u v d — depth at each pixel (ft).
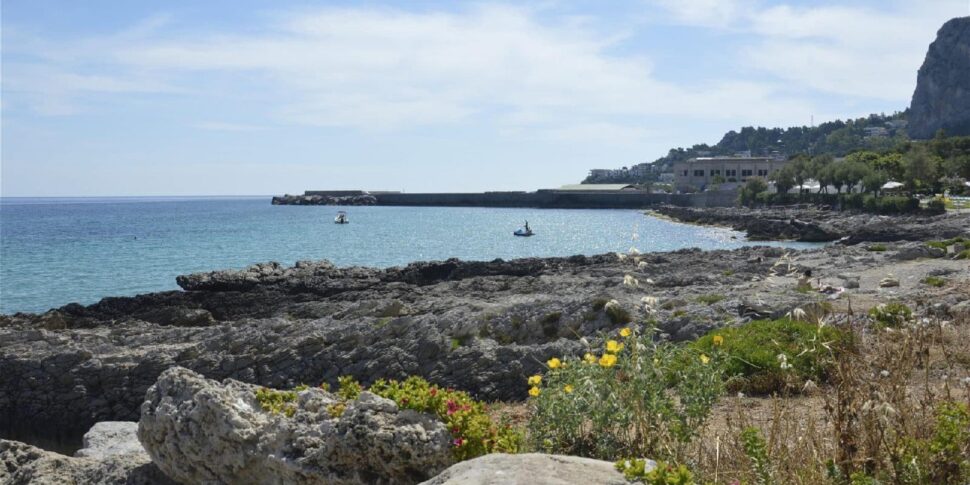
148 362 71.05
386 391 24.03
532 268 141.28
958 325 49.98
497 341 70.59
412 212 585.22
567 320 70.69
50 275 192.44
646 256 150.82
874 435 19.72
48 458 28.22
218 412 23.47
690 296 80.12
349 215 539.70
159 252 254.68
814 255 146.82
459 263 143.95
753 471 20.17
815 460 20.44
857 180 382.22
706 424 24.91
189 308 113.39
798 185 463.42
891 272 105.50
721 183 566.36
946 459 19.03
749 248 161.68
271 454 22.76
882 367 23.36
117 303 114.42
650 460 18.97
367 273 142.20
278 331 79.56
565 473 16.26
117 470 26.84
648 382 23.68
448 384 63.67
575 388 24.09
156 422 24.41
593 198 606.55
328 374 68.95
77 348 75.25
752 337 43.47
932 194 378.94
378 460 21.44
